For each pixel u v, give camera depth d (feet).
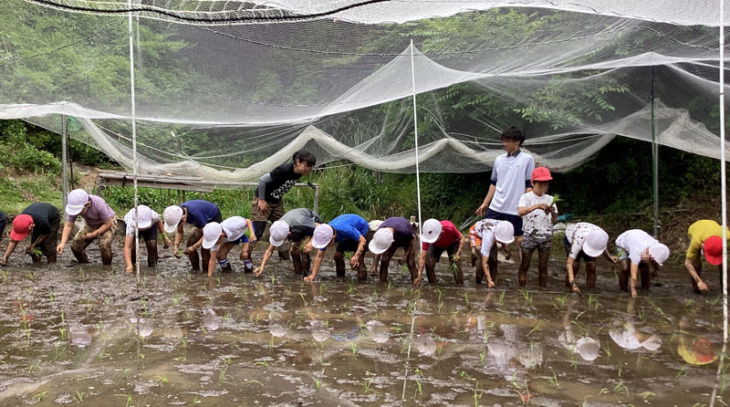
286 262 28.02
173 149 32.19
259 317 16.70
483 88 31.50
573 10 18.02
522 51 23.75
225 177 34.04
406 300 19.44
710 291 21.76
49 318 16.25
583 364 12.89
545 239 22.02
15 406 10.34
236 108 25.63
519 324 16.33
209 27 19.72
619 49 23.97
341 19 18.74
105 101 23.91
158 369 12.24
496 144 35.32
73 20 19.69
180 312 17.13
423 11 17.81
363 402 10.63
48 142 46.09
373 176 45.37
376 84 24.71
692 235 21.58
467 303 19.01
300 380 11.70
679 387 11.50
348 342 14.34
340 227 23.02
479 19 21.35
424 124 34.42
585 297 20.34
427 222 21.85
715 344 14.53
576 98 31.09
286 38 20.35
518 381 11.79
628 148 36.58
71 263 25.77
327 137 32.94
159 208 42.14
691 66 26.68
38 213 24.90
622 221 35.99
